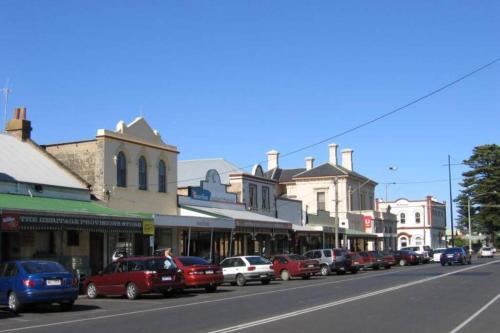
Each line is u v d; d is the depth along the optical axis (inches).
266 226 1558.8
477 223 3720.5
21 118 1261.1
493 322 538.9
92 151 1211.2
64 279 719.1
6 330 544.1
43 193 1078.4
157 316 625.0
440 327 508.7
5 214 829.8
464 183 3710.6
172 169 1416.1
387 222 3075.8
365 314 601.0
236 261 1185.4
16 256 1014.4
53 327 559.2
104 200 1187.9
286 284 1166.3
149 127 1355.8
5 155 1131.9
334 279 1293.1
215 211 1481.3
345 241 2358.5
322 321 550.0
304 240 2142.0
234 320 569.6
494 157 3641.7
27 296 685.9
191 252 1446.9
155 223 1127.6
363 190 2938.0
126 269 877.2
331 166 2741.1
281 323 538.6
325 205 2694.4
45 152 1236.5
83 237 1140.5
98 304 802.2
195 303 772.6
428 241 3880.4
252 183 1822.1
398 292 863.7
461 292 855.1
